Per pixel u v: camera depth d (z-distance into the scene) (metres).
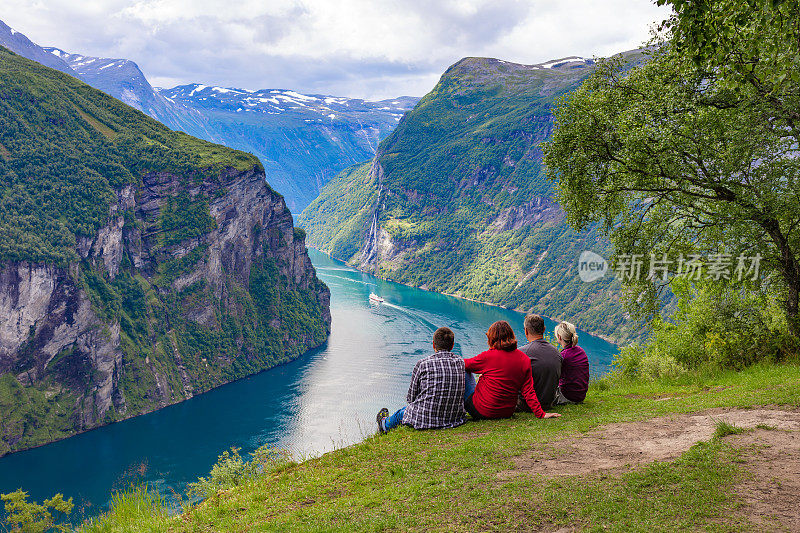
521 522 6.64
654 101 24.86
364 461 10.16
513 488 7.67
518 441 10.12
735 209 24.64
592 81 28.20
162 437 157.50
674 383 20.59
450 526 6.69
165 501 10.00
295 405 168.62
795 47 11.64
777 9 11.24
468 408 12.30
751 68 12.99
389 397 170.25
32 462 146.25
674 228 28.95
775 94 20.67
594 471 8.18
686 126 23.22
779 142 23.05
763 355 24.50
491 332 12.06
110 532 8.60
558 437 10.37
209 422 165.50
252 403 179.12
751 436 9.26
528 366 11.80
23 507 41.88
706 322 27.41
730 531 5.83
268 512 8.12
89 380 182.25
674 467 7.78
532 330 13.06
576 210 27.66
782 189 23.50
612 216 28.48
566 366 14.35
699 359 26.25
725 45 12.15
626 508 6.64
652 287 29.77
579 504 6.93
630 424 11.37
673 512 6.40
